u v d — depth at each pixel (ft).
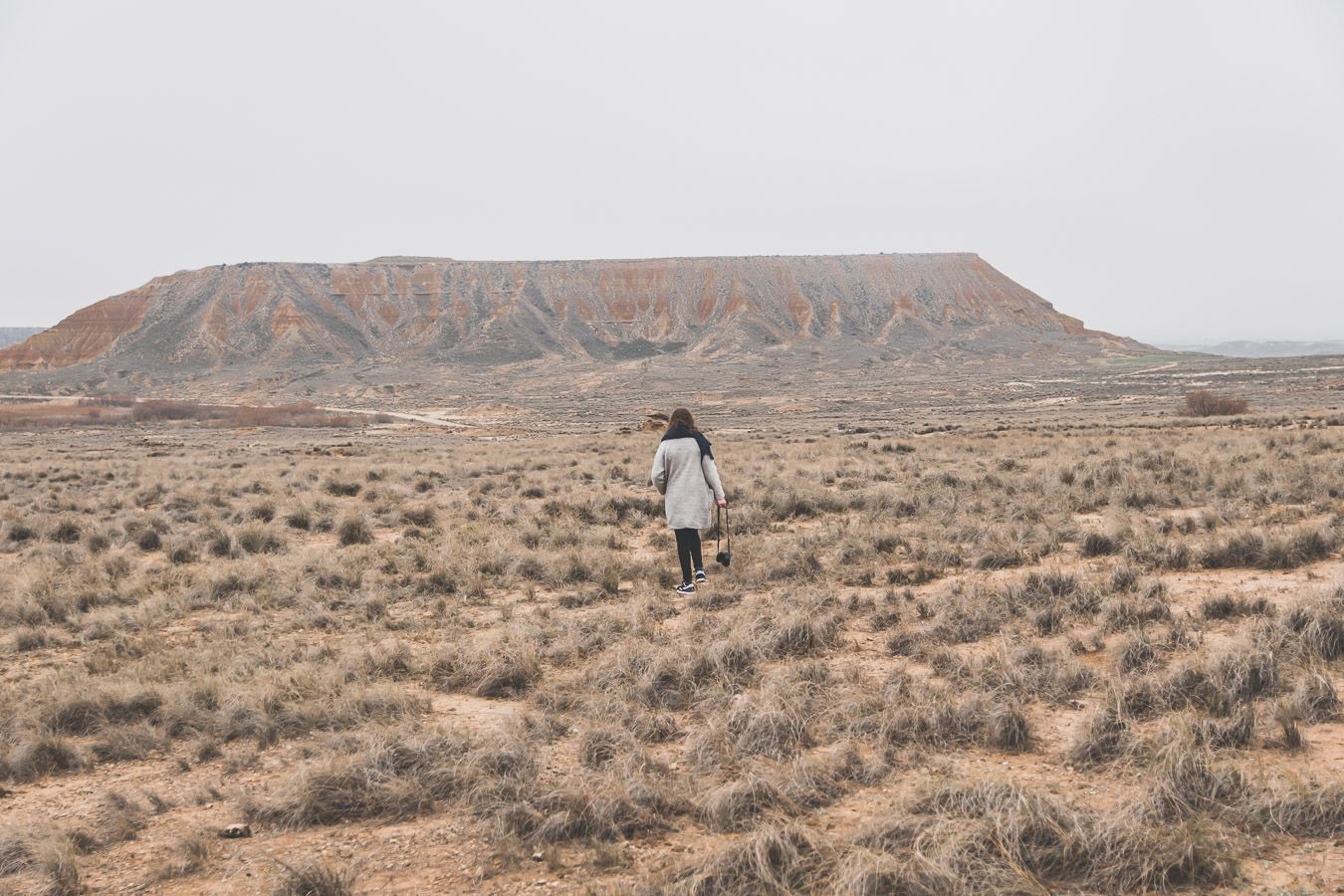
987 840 12.62
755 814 14.30
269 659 24.41
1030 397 386.32
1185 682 18.04
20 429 329.11
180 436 267.80
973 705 17.67
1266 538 30.83
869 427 205.36
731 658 21.91
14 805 16.29
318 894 12.55
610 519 48.67
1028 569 30.63
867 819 13.44
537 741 18.02
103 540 44.88
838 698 19.06
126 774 17.78
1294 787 13.41
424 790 15.78
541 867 13.34
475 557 37.78
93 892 13.05
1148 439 88.99
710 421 301.43
